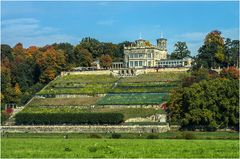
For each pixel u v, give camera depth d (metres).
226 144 144.88
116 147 131.50
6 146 140.12
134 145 141.25
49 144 150.00
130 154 111.56
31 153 115.12
